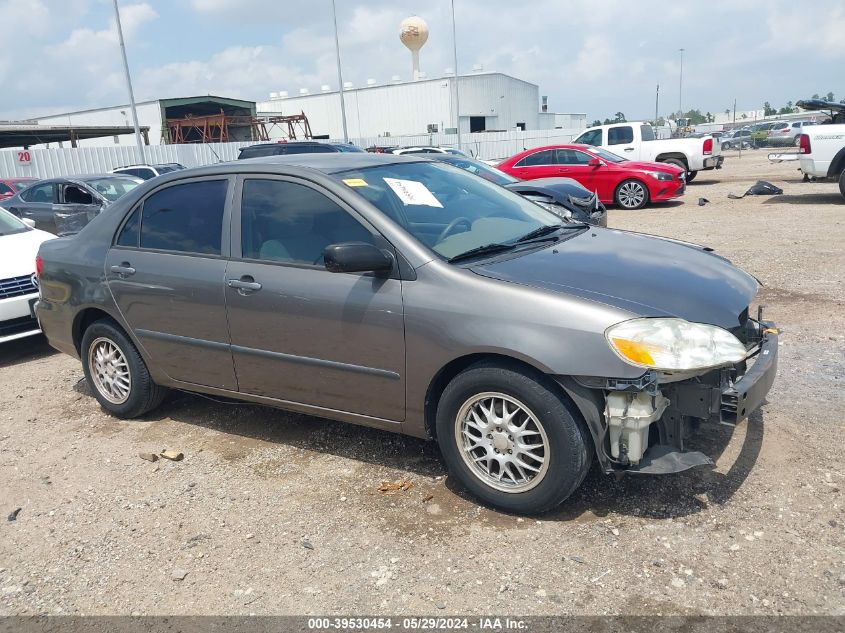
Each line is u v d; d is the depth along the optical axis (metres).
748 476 3.45
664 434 3.13
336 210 3.66
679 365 2.87
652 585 2.74
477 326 3.14
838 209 12.47
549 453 3.09
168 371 4.44
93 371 4.88
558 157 16.17
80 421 4.88
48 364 6.32
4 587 3.08
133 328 4.48
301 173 3.82
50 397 5.41
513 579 2.84
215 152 29.73
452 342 3.21
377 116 52.44
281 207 3.86
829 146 13.05
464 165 9.75
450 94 49.16
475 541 3.12
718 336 3.00
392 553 3.08
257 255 3.90
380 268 3.34
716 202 15.09
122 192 11.98
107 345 4.75
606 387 2.93
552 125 64.44
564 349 2.96
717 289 3.38
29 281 6.28
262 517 3.45
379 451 4.06
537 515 3.27
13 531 3.51
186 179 4.31
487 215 4.02
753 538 2.98
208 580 3.00
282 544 3.21
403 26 52.50
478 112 52.03
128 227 4.55
